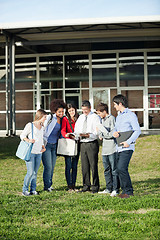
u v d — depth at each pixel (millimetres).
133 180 8594
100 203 5711
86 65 20500
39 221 4914
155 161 11578
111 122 6766
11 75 17828
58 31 17016
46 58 20812
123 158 5965
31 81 20953
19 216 5195
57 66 20719
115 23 15750
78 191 7109
